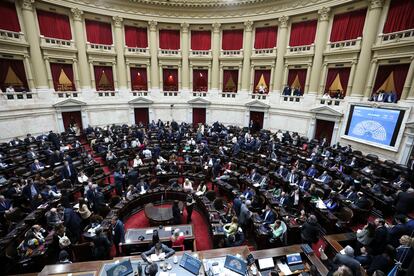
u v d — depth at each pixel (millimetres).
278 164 12016
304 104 18422
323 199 8906
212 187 11086
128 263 4641
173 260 4984
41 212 7656
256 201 8734
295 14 17922
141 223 8688
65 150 13281
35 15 16609
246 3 19594
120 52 20641
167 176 11141
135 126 20016
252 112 21734
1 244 6125
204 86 23312
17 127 16109
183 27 21406
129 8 19984
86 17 18953
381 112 13328
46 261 6133
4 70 15828
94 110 20234
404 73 13352
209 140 16719
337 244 6113
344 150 14383
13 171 10664
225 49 21844
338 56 16344
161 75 22438
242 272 4699
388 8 13852
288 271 5094
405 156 12289
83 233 6781
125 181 10570
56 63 18219
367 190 9375
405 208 7512
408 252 4895
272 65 19938
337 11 16203
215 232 6824
